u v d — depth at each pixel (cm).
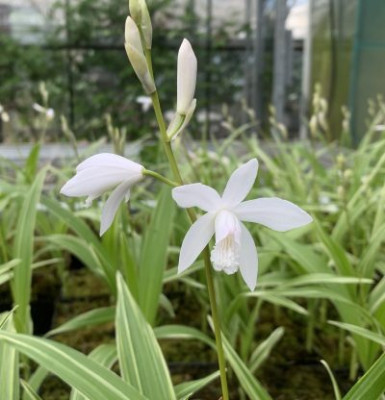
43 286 44
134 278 28
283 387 29
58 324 37
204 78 124
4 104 119
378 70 77
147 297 27
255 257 15
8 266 24
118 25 121
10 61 118
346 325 21
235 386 29
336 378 30
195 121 122
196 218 16
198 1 122
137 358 18
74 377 15
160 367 18
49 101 121
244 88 125
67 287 43
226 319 29
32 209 29
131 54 14
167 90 124
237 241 14
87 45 121
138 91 122
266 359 32
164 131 15
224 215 14
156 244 28
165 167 48
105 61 122
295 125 107
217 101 125
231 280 31
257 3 111
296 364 32
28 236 28
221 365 17
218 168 51
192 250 15
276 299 27
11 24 119
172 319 38
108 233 32
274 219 14
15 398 18
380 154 46
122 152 30
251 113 56
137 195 48
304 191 42
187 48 15
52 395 28
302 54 109
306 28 106
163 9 122
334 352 33
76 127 122
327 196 43
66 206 50
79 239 35
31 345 16
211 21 123
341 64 90
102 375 16
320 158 63
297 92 108
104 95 122
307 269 27
